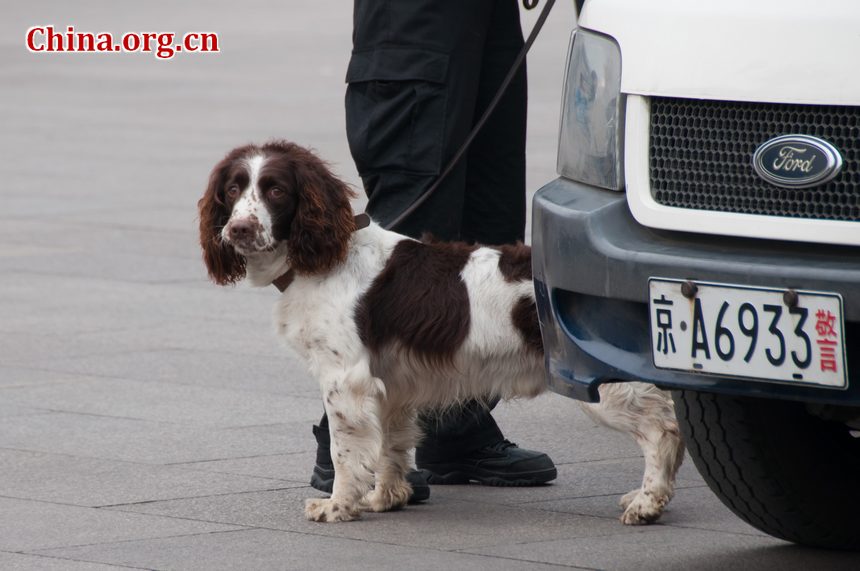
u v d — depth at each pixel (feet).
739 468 30.01
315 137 110.01
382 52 35.04
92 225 77.36
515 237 38.14
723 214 24.93
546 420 43.06
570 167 28.35
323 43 192.13
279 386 46.68
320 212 32.01
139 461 37.88
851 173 23.82
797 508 29.94
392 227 35.42
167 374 48.16
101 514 33.06
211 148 106.01
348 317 32.42
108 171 95.91
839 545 30.53
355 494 32.81
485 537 31.60
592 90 27.68
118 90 143.54
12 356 50.52
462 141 35.45
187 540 31.07
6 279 64.23
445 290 32.48
